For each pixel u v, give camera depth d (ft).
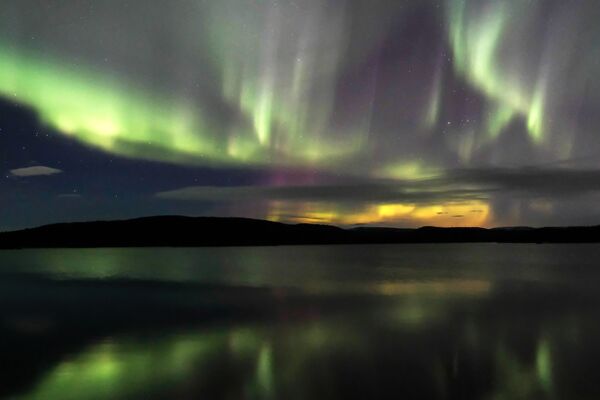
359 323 34.30
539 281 68.69
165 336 29.99
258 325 33.63
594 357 24.43
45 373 21.85
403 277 75.97
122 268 95.50
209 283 65.16
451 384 20.13
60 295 52.13
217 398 18.48
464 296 50.60
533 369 22.25
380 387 19.71
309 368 22.47
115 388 19.63
